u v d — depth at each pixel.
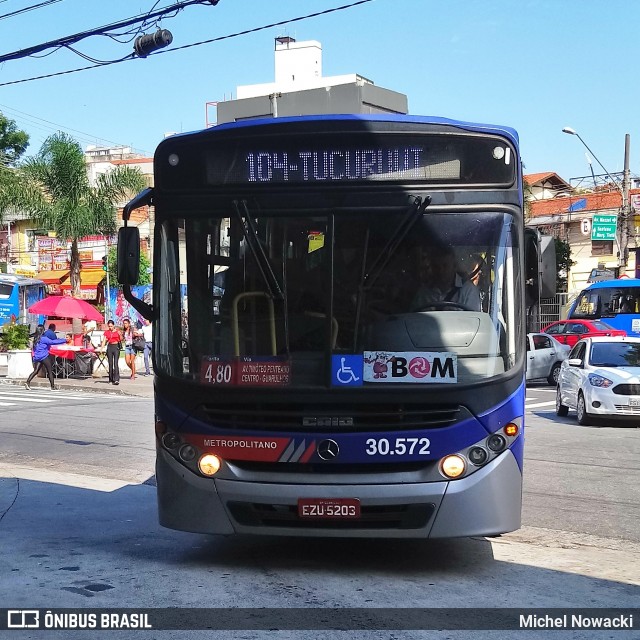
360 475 6.21
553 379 28.59
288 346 6.37
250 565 6.85
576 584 6.43
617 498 10.05
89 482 11.04
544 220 53.62
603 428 16.83
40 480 11.14
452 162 6.54
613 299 36.03
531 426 17.23
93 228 32.72
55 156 32.09
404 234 6.45
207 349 6.50
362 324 6.34
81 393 24.98
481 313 6.41
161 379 6.59
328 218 6.48
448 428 6.22
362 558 7.14
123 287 6.93
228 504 6.34
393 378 6.27
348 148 6.54
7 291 43.03
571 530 8.48
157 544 7.61
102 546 7.53
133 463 12.61
